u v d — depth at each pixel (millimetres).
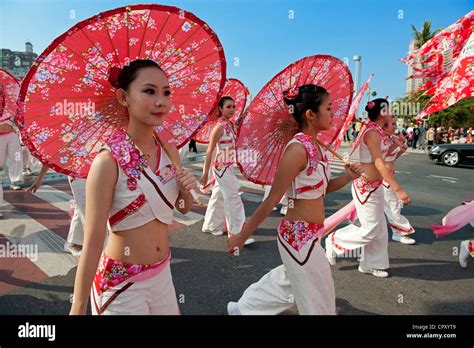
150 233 1557
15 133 6445
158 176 1552
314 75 2582
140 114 1466
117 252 1543
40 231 4523
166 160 1633
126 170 1453
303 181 2008
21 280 3215
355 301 2971
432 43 2500
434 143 18203
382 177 3191
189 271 3510
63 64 1540
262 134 2537
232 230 4152
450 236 4672
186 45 1762
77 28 1446
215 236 4578
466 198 7074
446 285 3279
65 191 6742
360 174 2176
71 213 4020
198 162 11656
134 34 1607
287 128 2578
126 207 1474
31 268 3465
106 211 1416
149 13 1545
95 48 1565
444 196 7277
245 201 6551
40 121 1600
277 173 1983
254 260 3809
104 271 1553
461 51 2291
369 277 3432
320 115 2061
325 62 2529
